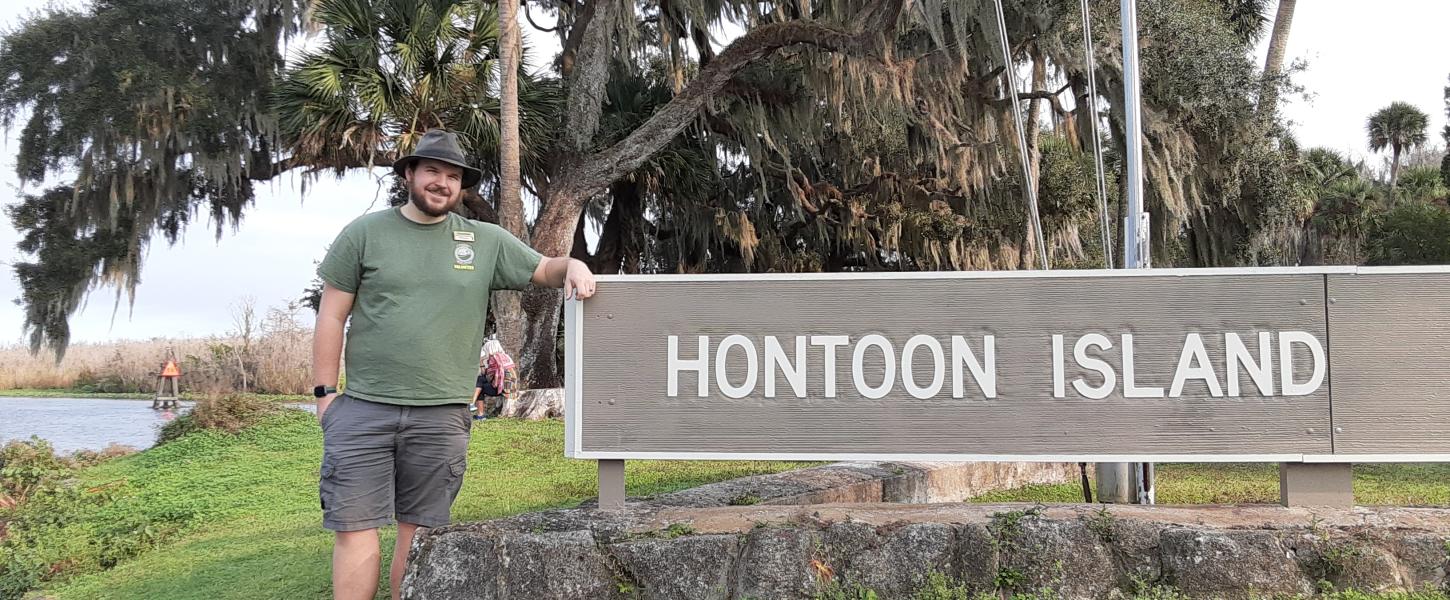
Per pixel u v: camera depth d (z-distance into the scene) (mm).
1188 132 12289
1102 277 2957
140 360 29469
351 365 2547
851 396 2965
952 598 2518
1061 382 2928
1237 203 13484
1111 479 4082
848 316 2992
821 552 2654
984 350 2955
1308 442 2865
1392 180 31516
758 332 3000
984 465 5188
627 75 14867
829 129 16688
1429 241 19359
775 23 12258
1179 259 15477
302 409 11875
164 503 6805
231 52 15531
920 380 2959
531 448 8102
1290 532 2609
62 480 8172
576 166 12891
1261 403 2887
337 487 2453
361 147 11656
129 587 4203
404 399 2510
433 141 2547
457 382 2613
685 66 16641
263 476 7785
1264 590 2518
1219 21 12875
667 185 15188
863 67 11594
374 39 11469
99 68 14891
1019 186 14938
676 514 2900
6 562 4684
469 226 2701
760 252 17469
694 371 2992
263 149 16156
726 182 17406
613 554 2664
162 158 14828
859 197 16781
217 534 5539
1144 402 2910
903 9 11133
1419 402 2865
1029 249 16641
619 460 3035
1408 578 2533
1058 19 11891
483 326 2734
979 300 2975
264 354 22172
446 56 11648
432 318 2541
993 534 2672
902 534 2682
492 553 2600
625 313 3021
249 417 10742
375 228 2549
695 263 17922
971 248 16469
